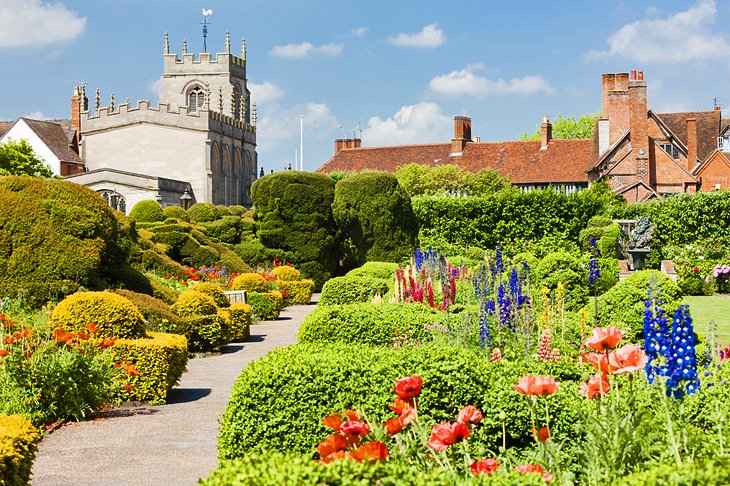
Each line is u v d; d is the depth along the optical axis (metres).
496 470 4.70
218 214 41.41
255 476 4.02
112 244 17.19
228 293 22.98
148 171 80.94
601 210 38.84
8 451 6.16
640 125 54.22
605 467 5.02
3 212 15.89
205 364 15.62
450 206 39.94
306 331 13.52
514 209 39.44
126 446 9.05
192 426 10.12
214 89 97.50
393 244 34.91
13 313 14.84
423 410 6.94
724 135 63.06
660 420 5.68
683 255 32.44
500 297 10.35
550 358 9.41
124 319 12.19
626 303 12.99
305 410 7.16
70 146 83.50
